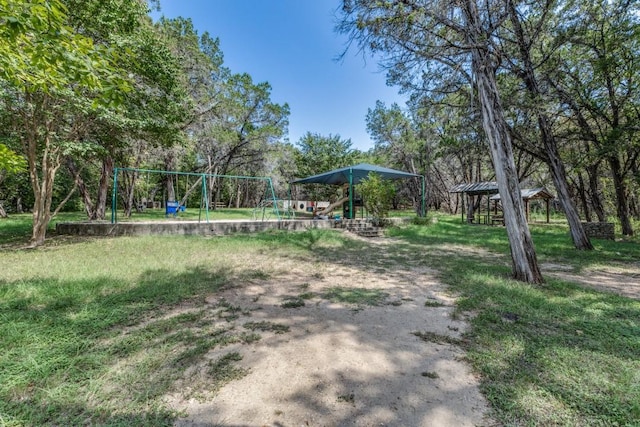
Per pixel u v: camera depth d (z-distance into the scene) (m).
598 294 3.70
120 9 7.17
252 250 6.39
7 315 2.60
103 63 2.41
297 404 1.63
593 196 12.41
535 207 29.52
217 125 16.34
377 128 21.05
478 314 3.01
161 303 3.15
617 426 1.46
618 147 7.84
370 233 10.49
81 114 6.56
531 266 4.30
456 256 6.46
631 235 11.05
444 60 5.05
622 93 8.30
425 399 1.68
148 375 1.85
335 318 2.89
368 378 1.88
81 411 1.52
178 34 13.41
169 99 8.54
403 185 28.36
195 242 7.00
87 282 3.62
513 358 2.13
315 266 5.25
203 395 1.68
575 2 6.84
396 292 3.79
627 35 7.09
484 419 1.53
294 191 29.34
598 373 1.93
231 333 2.50
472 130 9.18
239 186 30.06
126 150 11.25
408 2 4.42
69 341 2.21
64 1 6.16
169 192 17.72
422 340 2.43
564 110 8.31
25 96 5.92
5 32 2.09
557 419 1.52
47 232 8.43
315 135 30.20
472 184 17.61
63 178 18.53
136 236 7.82
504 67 6.94
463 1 4.48
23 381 1.70
